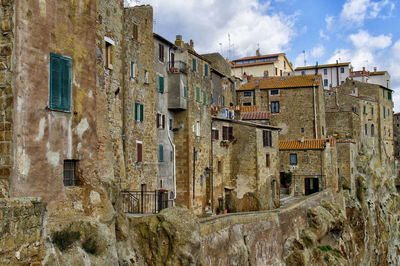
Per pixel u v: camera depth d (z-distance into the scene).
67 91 15.16
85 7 16.20
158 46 34.84
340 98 76.50
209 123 42.00
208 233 23.89
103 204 16.56
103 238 15.40
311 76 64.44
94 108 16.58
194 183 37.97
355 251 51.91
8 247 10.15
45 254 11.54
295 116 61.44
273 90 62.66
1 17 13.34
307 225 41.69
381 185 74.00
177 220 19.89
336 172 56.50
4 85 13.20
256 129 44.91
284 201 50.59
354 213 58.16
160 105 34.94
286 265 34.38
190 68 38.62
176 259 19.28
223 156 44.56
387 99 89.25
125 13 29.11
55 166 14.59
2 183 13.00
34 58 13.86
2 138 13.17
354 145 66.06
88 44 16.33
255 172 44.56
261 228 31.53
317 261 38.84
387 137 88.31
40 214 11.34
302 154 54.88
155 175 32.50
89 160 16.20
